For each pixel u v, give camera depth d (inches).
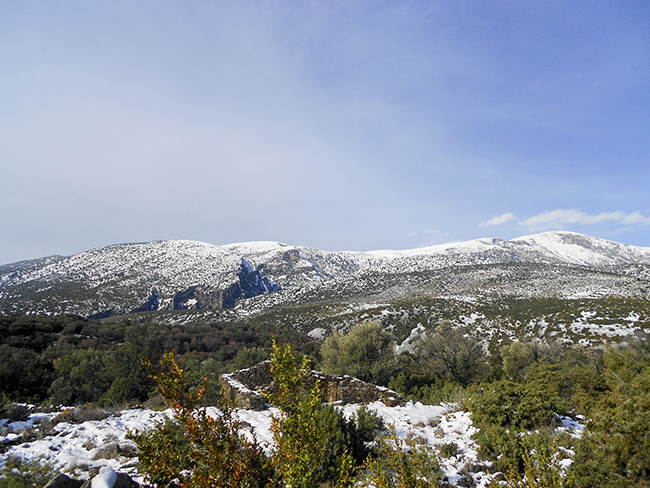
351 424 270.2
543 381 376.5
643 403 195.8
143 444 141.3
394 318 2053.4
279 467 151.9
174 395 136.7
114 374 478.6
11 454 216.4
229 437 149.0
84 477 190.4
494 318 1878.7
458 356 711.1
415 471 177.6
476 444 272.2
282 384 172.4
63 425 281.7
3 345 699.4
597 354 666.8
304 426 163.2
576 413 314.7
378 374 681.6
